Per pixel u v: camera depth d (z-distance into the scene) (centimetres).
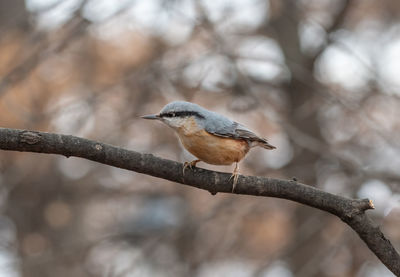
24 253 1558
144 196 1741
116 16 1264
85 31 1249
